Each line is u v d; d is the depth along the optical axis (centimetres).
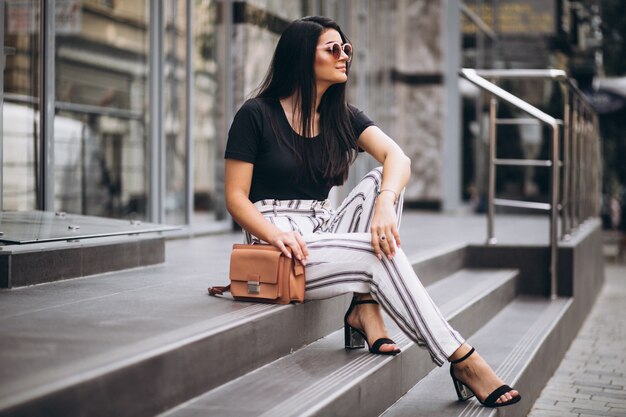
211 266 460
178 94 735
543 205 645
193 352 239
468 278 598
